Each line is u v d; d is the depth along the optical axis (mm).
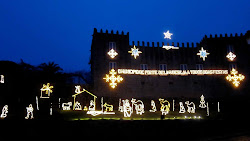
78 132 22531
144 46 45156
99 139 22656
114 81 40625
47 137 21797
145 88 42375
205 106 38531
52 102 33156
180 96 43156
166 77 43844
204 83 44250
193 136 24547
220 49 45719
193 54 46500
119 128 23656
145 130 24375
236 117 30391
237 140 20828
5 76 34844
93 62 43875
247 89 43656
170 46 44656
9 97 34688
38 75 38250
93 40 45438
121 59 42594
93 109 33875
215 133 25609
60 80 38688
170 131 24797
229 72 44688
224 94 43438
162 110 31438
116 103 38031
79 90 35750
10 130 21562
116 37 43656
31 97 35906
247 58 45062
